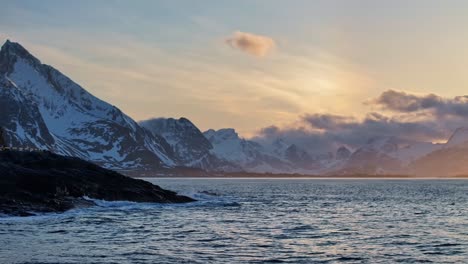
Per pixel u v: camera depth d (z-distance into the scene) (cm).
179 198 13562
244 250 5969
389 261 5391
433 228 8356
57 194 10331
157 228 7906
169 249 5966
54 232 7131
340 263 5272
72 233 7094
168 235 7156
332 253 5822
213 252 5806
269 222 9081
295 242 6631
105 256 5447
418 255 5741
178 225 8350
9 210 8825
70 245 6106
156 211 10644
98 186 11662
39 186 10281
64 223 8125
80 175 11744
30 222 8131
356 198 17875
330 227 8406
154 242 6488
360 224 8919
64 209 9731
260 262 5272
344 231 7856
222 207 12425
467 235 7438
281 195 19900
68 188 10731
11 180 10075
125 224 8288
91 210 10162
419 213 11412
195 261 5262
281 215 10550
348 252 5894
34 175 10500
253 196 18812
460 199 17388
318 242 6650
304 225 8662
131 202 11581
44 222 8175
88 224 8131
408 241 6794
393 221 9506
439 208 13012
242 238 6956
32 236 6725
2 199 9156
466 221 9556
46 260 5172
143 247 6075
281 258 5494
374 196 19462
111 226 7981
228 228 8088
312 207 13062
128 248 5984
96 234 7081
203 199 14950
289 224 8800
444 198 18075
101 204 10900
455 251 6012
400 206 13725
